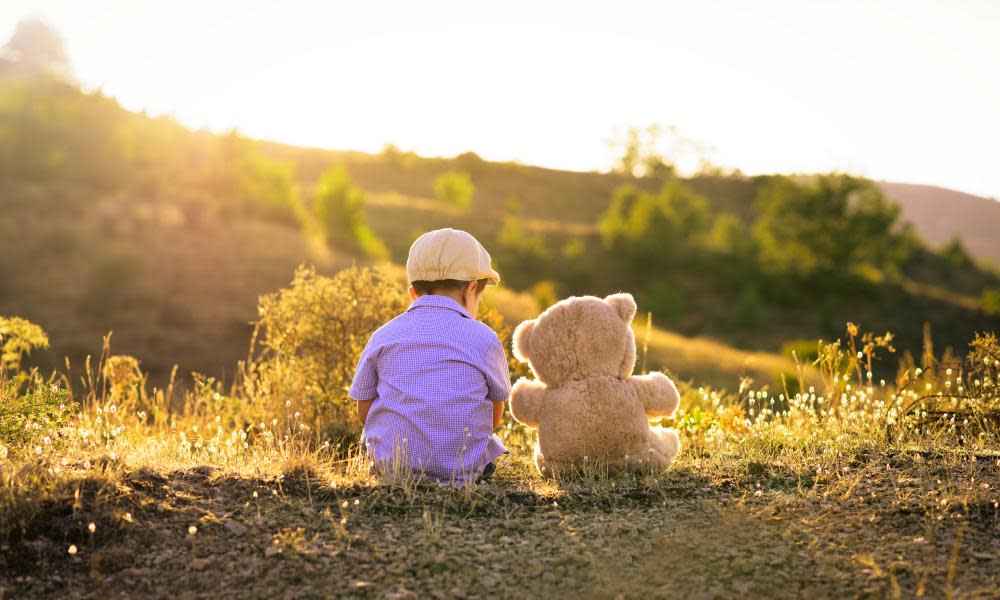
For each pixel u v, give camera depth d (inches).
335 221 1395.2
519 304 862.5
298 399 204.8
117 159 1491.1
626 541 95.3
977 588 78.7
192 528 91.6
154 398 209.5
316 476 119.5
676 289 1814.7
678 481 126.0
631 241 1972.2
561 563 88.7
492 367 125.1
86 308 729.0
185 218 1097.4
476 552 91.8
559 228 2316.7
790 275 1870.1
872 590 79.4
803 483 121.1
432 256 128.3
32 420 135.8
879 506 104.7
